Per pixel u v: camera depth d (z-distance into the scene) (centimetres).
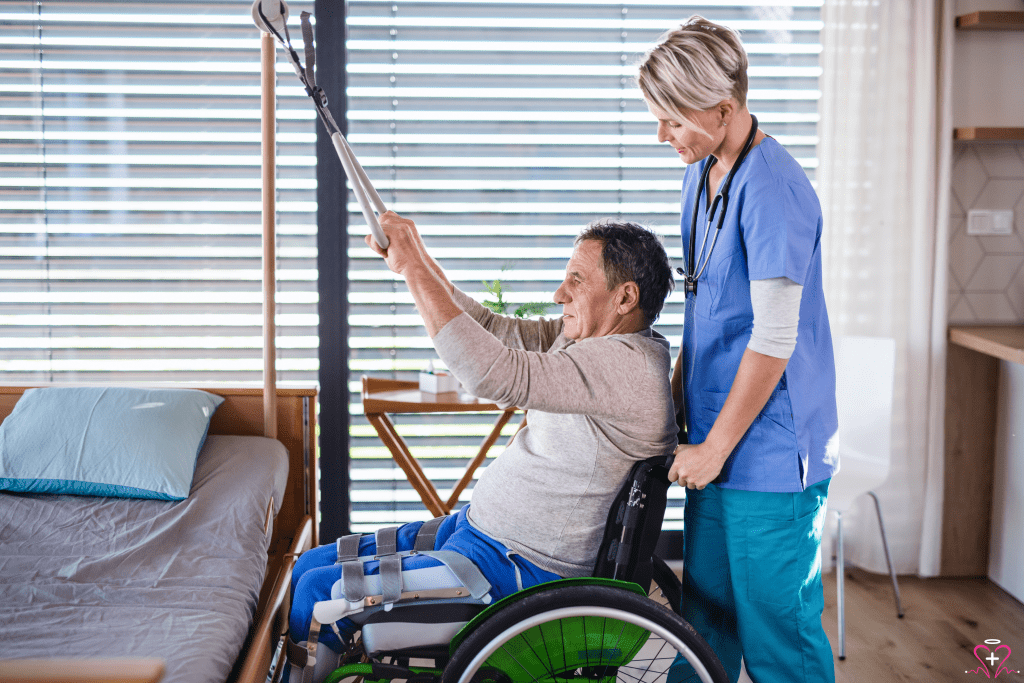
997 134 239
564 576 138
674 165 267
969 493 260
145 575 150
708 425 147
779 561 142
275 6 133
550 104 263
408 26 258
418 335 266
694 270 154
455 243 267
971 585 255
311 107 255
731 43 131
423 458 270
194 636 129
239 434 215
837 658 209
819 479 142
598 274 141
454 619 132
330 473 262
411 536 155
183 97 253
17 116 249
